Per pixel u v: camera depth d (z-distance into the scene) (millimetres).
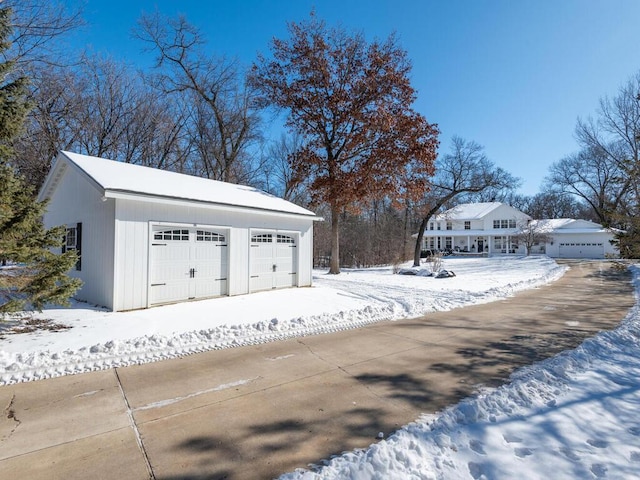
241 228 11344
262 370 4953
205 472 2729
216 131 25406
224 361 5301
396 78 19422
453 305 10383
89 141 20016
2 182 6023
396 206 21922
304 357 5547
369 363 5289
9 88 6297
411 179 20500
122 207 8523
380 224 35281
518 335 6957
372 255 29766
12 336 6070
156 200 8898
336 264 20953
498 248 44531
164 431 3320
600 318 8594
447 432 3244
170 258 9516
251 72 21781
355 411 3736
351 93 20031
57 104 17641
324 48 19812
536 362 5312
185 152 25094
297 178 21406
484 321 8289
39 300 6547
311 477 2607
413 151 19422
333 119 20422
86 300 9406
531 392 4109
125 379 4547
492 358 5520
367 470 2664
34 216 6410
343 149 20500
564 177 43000
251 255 11719
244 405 3869
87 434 3256
